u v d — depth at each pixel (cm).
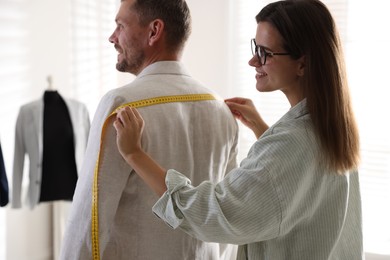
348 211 130
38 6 333
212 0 337
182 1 141
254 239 112
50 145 307
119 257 134
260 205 107
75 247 130
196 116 141
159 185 117
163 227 135
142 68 145
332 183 117
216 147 146
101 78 380
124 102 128
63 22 350
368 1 302
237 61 339
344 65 117
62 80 353
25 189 343
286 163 108
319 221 118
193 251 142
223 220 107
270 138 111
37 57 335
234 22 337
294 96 120
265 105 337
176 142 134
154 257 136
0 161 283
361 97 308
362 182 310
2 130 320
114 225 133
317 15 113
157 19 137
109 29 382
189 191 113
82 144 318
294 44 112
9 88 320
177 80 141
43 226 358
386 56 302
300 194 111
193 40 343
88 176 130
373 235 304
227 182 112
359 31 306
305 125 112
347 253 131
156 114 131
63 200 313
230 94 343
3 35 312
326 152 111
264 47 116
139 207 133
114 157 127
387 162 304
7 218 332
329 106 111
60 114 311
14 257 339
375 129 306
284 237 118
